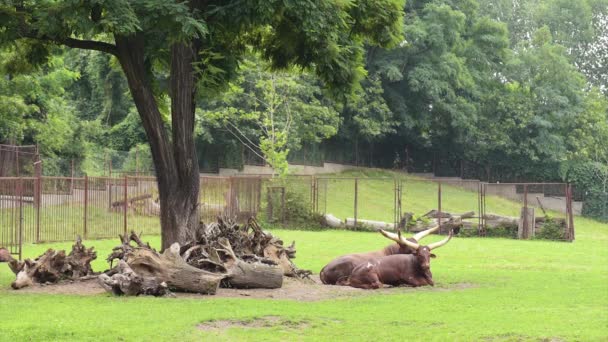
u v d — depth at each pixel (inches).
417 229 1836.9
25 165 1701.5
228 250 765.9
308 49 856.3
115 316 570.9
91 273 810.2
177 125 841.5
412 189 2859.3
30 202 1323.8
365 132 2876.5
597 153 3341.5
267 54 959.6
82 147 2034.9
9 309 605.9
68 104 2519.7
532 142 3211.1
